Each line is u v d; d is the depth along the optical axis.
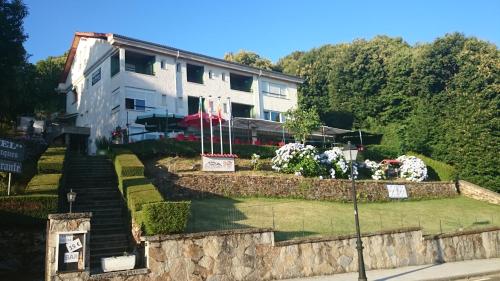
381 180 30.66
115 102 33.16
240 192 23.61
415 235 19.33
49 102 47.62
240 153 28.38
